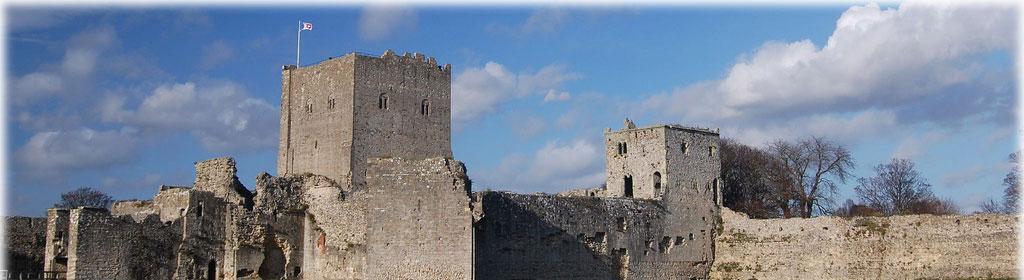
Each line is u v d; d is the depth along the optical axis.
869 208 139.38
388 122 106.06
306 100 107.94
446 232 79.62
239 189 96.12
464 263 79.06
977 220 99.81
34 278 87.88
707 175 113.75
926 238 101.75
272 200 94.06
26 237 94.19
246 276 91.56
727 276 111.00
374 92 105.56
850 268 104.62
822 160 131.50
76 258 83.31
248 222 92.25
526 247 95.94
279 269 94.06
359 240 90.69
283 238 93.88
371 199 80.31
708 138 114.88
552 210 98.81
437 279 79.19
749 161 129.75
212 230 91.81
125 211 96.44
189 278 89.62
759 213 126.38
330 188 94.31
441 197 80.00
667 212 109.12
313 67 108.06
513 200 95.88
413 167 80.62
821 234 106.81
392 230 79.94
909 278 101.75
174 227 89.69
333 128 105.00
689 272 109.88
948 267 100.19
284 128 109.06
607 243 103.06
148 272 87.44
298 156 107.50
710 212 113.06
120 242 86.00
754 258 110.06
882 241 103.69
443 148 109.69
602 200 103.69
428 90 109.62
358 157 103.50
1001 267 97.81
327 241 93.25
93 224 84.62
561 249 98.81
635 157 112.19
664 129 110.56
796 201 130.38
